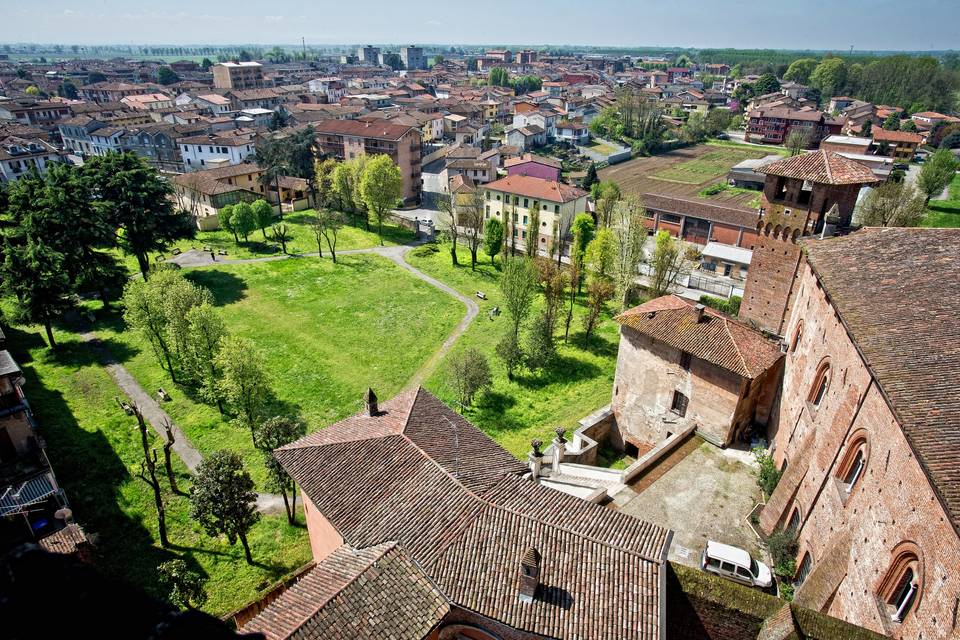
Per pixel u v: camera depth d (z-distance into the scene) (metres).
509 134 173.50
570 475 38.81
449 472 26.72
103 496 40.09
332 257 93.75
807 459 30.61
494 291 83.81
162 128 147.00
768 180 50.47
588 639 20.50
